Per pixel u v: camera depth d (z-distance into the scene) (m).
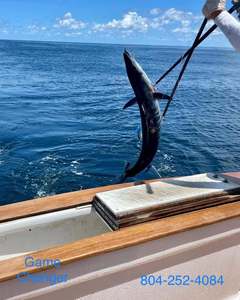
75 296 1.47
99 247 1.47
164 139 9.09
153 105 2.12
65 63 42.84
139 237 1.55
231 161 7.65
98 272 1.48
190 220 1.74
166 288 1.75
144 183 2.39
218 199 1.97
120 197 1.93
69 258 1.39
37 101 16.16
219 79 29.67
